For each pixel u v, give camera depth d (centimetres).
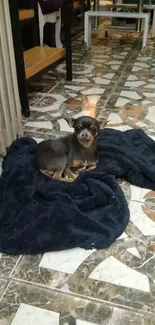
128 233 125
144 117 221
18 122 191
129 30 437
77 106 241
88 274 109
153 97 257
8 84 169
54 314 96
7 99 172
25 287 104
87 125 145
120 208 133
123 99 254
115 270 110
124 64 352
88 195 142
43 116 224
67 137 153
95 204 136
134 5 442
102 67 342
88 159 153
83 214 127
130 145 179
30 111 231
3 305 98
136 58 376
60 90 274
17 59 200
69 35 275
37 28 309
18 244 117
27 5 291
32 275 108
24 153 170
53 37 371
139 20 425
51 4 301
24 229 121
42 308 98
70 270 110
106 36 492
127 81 296
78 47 433
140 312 97
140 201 143
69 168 152
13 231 122
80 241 118
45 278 107
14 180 148
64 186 145
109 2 553
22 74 206
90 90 274
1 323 93
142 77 307
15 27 191
